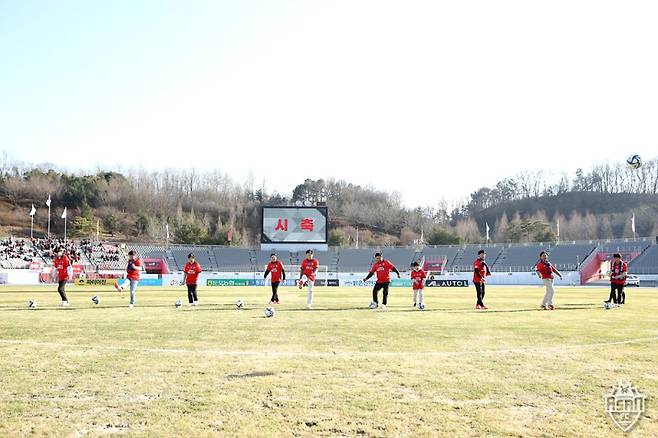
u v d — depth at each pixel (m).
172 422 6.29
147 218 116.12
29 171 134.00
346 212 143.12
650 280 65.00
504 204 180.88
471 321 17.33
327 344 12.00
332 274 70.69
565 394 7.52
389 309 22.75
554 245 82.94
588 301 30.12
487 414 6.61
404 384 8.07
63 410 6.76
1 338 12.94
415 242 107.88
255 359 10.08
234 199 145.25
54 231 116.38
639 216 139.75
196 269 24.89
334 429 6.07
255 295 35.47
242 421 6.33
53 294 36.31
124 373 8.82
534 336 13.44
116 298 31.14
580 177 181.25
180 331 14.35
